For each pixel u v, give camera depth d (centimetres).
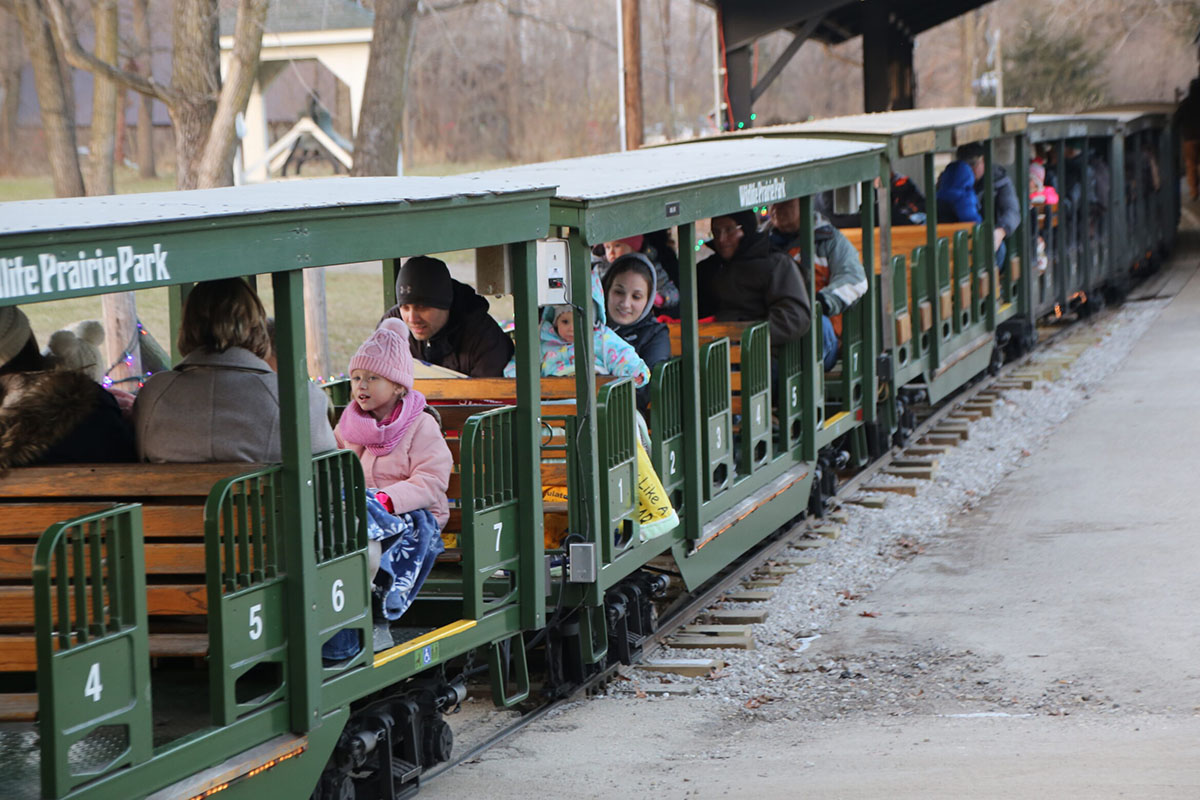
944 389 1984
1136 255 3444
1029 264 2433
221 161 2214
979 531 1484
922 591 1284
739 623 1212
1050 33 7300
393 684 852
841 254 1552
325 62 3722
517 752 920
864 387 1658
